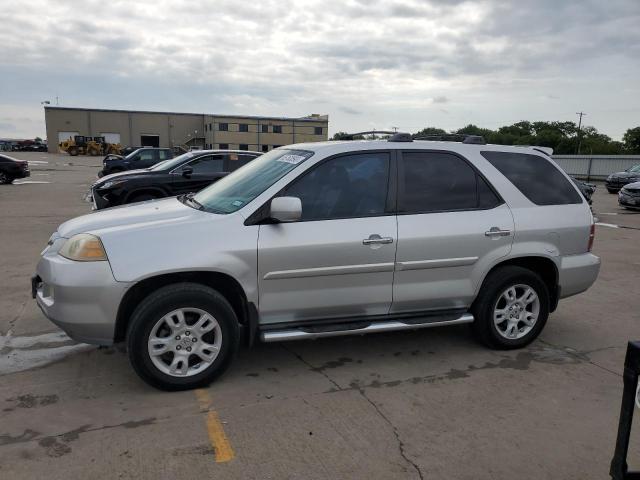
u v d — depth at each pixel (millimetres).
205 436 3254
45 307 3781
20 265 7566
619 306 6262
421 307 4410
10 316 5391
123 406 3607
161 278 3744
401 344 4879
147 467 2934
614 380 4211
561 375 4277
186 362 3801
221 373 3895
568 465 3057
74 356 4438
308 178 4062
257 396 3793
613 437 3365
